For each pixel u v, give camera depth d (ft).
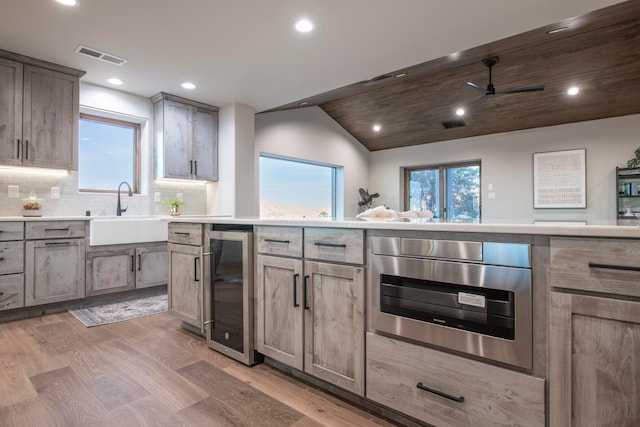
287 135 20.18
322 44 10.18
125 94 13.73
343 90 18.30
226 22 8.93
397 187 25.27
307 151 21.43
